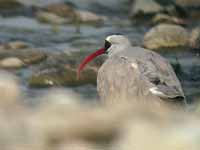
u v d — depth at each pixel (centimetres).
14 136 521
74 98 619
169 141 511
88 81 1788
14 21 2489
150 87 1154
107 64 1310
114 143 521
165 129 528
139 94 1167
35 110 576
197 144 507
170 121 561
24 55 1970
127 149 513
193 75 1888
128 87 1202
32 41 2230
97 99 1630
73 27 2436
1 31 2339
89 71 1811
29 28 2395
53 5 2619
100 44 2194
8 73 1853
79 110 554
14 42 2148
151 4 2625
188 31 2388
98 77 1317
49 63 1898
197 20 2581
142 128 525
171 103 1107
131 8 2705
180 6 2634
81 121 534
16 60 1931
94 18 2544
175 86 1166
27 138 522
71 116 538
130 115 556
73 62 1906
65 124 531
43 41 2233
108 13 2692
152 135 517
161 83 1170
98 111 558
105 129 531
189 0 2666
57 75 1786
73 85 1770
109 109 585
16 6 2650
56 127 530
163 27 2225
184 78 1869
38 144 519
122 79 1231
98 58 1880
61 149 517
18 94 627
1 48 2078
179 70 1923
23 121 534
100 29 2428
